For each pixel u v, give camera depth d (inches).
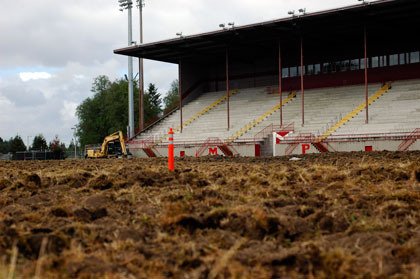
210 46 2065.7
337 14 1616.6
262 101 2193.7
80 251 206.7
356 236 226.8
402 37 1946.4
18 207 334.3
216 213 263.4
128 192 390.0
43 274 181.5
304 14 1635.1
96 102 3961.6
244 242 223.5
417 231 242.2
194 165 837.8
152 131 2305.6
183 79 2410.2
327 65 2134.6
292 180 471.8
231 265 185.9
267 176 494.6
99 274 180.2
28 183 459.2
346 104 1902.1
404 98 1801.2
